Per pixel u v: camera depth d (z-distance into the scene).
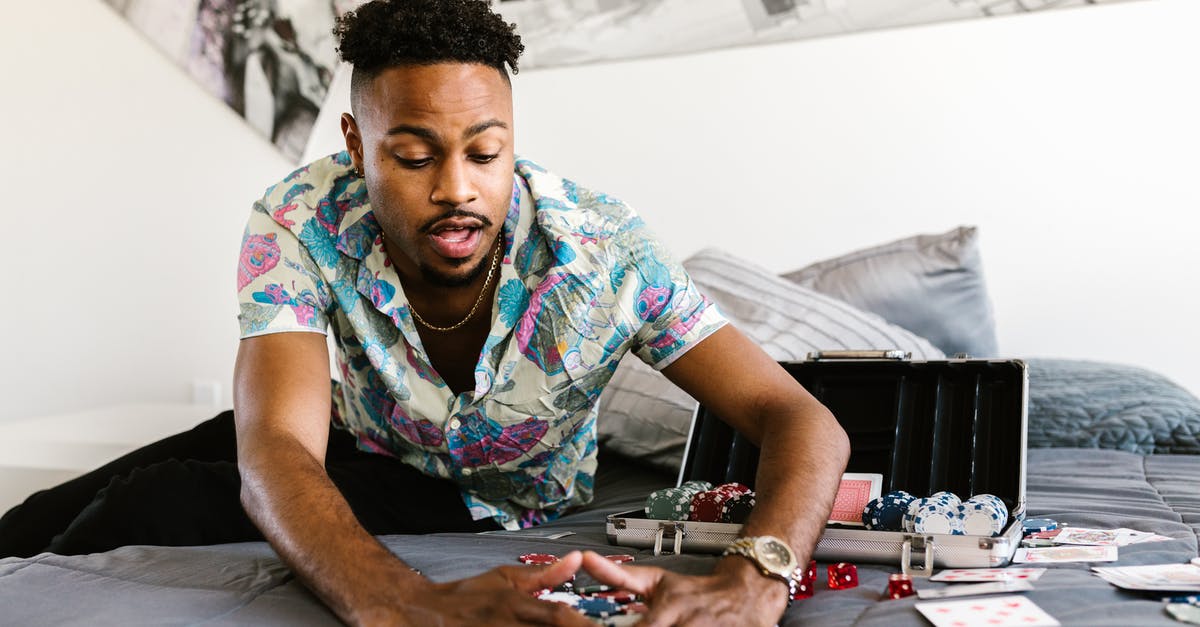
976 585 1.17
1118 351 2.77
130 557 1.38
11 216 3.77
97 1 3.62
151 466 1.61
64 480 2.65
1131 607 1.06
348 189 1.62
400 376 1.66
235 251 3.58
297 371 1.51
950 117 2.88
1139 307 2.75
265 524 1.25
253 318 1.55
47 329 3.77
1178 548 1.36
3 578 1.29
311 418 1.46
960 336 2.63
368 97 1.41
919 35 2.89
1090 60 2.76
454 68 1.37
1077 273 2.79
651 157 3.16
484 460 1.74
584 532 1.67
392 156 1.41
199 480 1.61
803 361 1.88
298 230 1.59
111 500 1.55
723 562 1.19
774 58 3.02
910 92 2.91
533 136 3.28
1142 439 2.20
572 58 3.21
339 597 1.13
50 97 3.70
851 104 2.96
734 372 1.54
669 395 2.34
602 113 3.20
